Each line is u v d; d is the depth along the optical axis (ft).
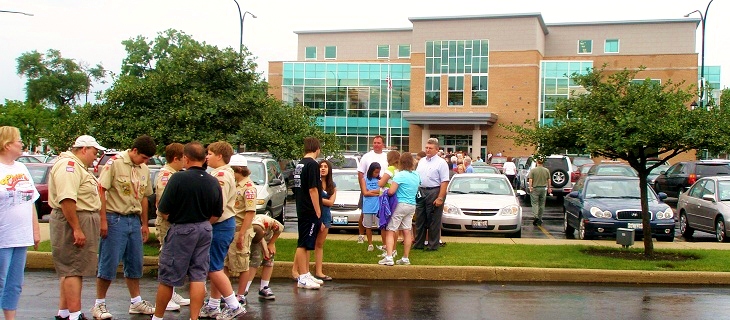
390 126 198.49
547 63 185.26
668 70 184.34
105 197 23.94
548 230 57.36
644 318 25.25
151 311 25.29
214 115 38.52
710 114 34.81
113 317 24.67
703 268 33.94
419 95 191.93
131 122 37.27
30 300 27.22
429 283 32.78
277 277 34.01
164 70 38.88
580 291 30.83
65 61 245.65
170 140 37.73
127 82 38.99
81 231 22.70
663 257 37.50
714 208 48.96
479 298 29.01
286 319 24.63
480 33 187.42
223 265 24.66
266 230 27.86
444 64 190.29
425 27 191.21
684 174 80.28
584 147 36.81
